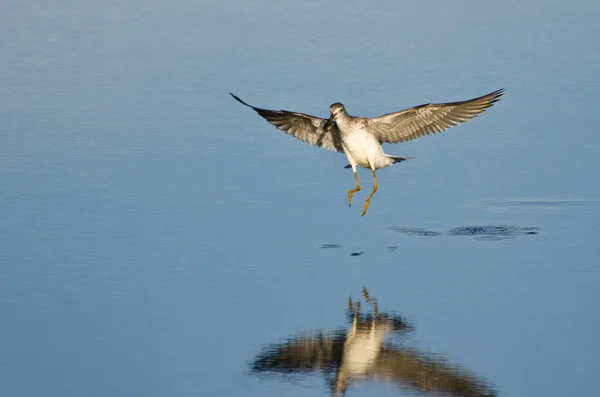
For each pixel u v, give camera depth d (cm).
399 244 1798
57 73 2753
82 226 1866
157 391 1299
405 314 1523
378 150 1745
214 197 2014
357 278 1658
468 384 1302
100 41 3022
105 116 2445
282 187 2075
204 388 1306
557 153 2205
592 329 1454
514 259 1716
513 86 2588
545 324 1474
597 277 1638
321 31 3044
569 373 1327
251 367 1362
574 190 2019
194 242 1803
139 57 2884
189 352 1409
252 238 1825
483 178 2106
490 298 1569
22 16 3222
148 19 3209
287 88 2584
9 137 2308
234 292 1608
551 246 1769
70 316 1523
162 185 2069
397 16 3172
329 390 1295
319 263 1719
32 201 1973
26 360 1385
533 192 2025
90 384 1318
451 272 1670
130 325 1494
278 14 3216
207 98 2553
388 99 2486
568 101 2491
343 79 2638
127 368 1361
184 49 2936
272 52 2878
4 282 1636
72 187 2045
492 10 3228
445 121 1719
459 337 1439
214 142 2298
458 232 1848
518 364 1357
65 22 3173
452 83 2600
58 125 2386
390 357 1387
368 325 1484
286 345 1429
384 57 2808
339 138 1803
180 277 1664
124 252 1758
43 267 1692
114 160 2194
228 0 3372
